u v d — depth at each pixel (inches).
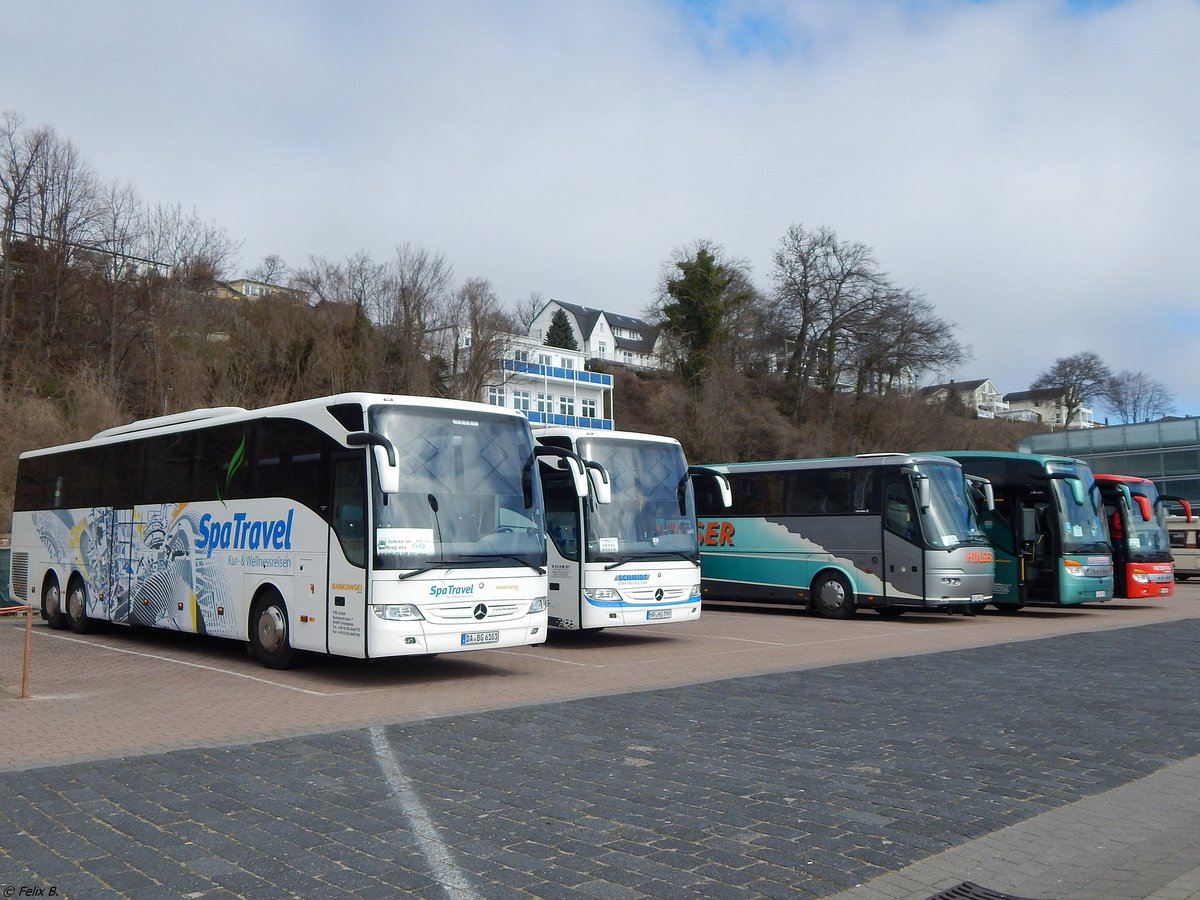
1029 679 502.9
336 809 263.9
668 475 697.0
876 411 2655.0
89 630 746.8
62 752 336.5
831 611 900.0
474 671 552.7
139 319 1924.2
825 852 231.5
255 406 1952.5
